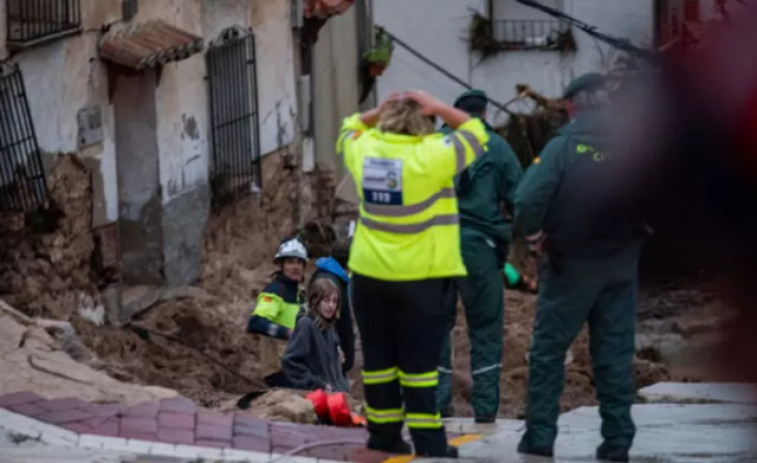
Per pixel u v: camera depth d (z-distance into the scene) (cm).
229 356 5081
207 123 5769
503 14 10106
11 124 4341
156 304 5212
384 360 2505
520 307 5925
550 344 2556
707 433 2866
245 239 6088
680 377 4828
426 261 2416
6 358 2838
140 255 5269
